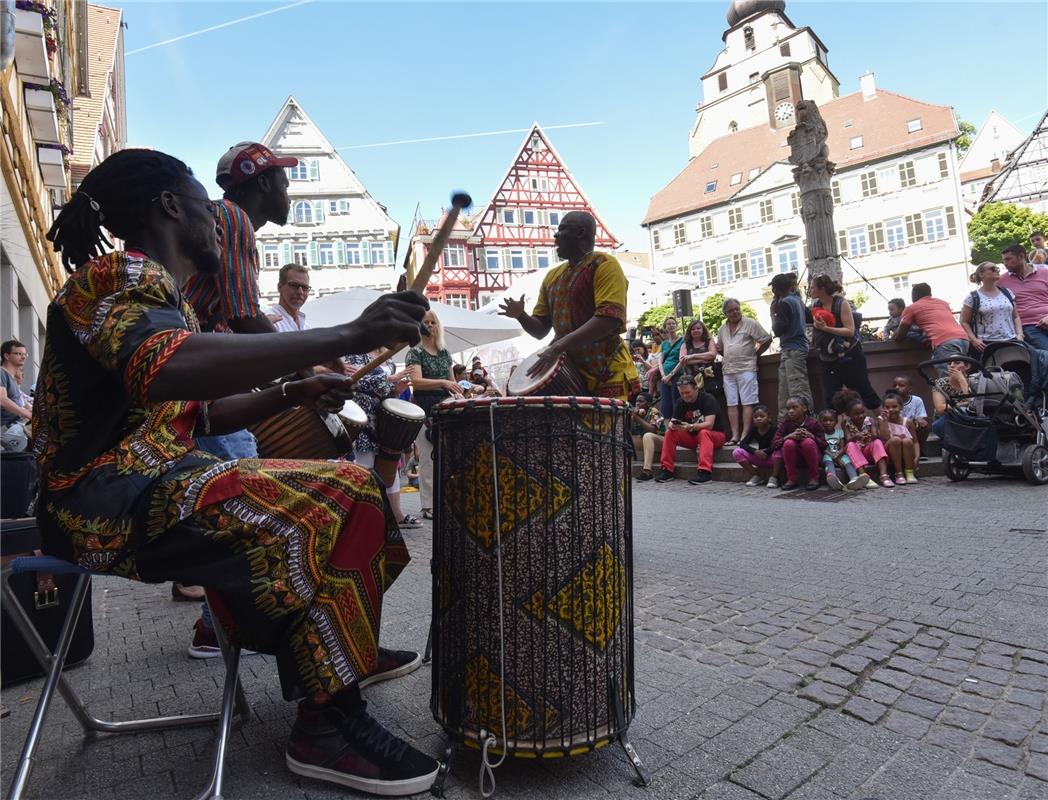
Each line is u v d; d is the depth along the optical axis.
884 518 5.59
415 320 1.58
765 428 8.30
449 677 1.98
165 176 1.78
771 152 56.62
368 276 47.75
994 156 71.69
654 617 3.32
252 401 1.95
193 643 2.98
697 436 8.99
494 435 1.92
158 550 1.62
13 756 2.11
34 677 2.81
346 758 1.83
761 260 54.09
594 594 1.94
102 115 22.22
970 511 5.64
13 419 6.75
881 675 2.58
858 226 50.84
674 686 2.52
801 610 3.35
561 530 1.91
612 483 2.00
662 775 1.93
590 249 3.63
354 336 1.51
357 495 1.84
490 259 52.25
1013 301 7.84
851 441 7.39
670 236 58.97
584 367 3.48
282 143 47.28
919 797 1.82
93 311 1.51
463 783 1.91
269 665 2.85
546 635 1.89
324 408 1.98
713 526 5.68
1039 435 6.72
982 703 2.34
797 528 5.40
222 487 1.66
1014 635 2.92
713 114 78.88
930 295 8.61
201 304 2.55
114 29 31.44
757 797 1.82
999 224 44.97
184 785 1.91
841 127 53.69
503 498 1.92
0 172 7.19
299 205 47.41
